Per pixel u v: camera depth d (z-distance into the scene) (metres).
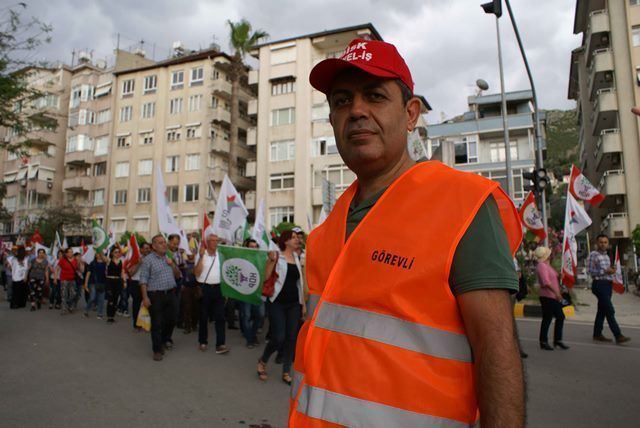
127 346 8.29
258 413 4.85
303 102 34.25
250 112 36.53
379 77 1.38
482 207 1.10
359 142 1.40
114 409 4.89
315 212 33.25
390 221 1.19
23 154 13.95
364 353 1.12
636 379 6.05
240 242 11.46
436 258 1.07
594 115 32.03
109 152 41.25
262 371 6.14
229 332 10.18
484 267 1.04
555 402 5.14
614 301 18.11
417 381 1.05
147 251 10.49
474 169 33.09
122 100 41.84
